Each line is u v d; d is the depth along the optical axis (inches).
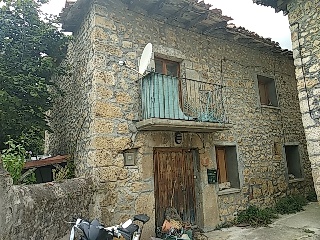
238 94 267.9
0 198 99.3
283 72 326.0
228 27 249.1
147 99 187.6
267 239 182.2
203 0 206.8
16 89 199.9
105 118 179.6
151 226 182.5
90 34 195.8
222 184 245.1
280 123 303.0
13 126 201.6
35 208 117.8
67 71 246.8
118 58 194.2
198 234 198.2
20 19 221.5
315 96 158.7
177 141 210.2
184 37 237.6
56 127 275.4
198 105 228.8
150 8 211.8
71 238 113.5
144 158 190.7
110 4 200.1
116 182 175.9
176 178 212.8
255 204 253.8
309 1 166.4
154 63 212.1
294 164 320.2
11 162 154.6
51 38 230.1
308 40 165.3
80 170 194.4
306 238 179.0
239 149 255.6
